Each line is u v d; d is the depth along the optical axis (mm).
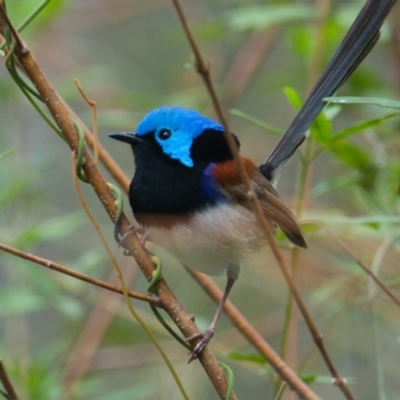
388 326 11086
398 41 11734
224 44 15531
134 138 7766
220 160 7750
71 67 14648
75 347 11852
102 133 15391
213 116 13516
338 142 9336
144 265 6566
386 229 9281
